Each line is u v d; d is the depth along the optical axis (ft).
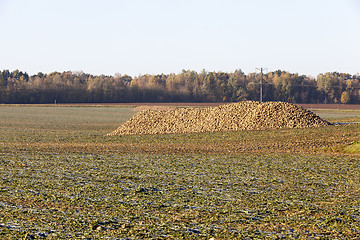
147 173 70.49
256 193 56.85
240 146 110.52
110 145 114.42
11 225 41.45
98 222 42.75
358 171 73.05
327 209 48.34
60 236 38.47
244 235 39.06
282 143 113.39
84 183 61.72
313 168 76.28
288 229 40.93
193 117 155.12
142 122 156.66
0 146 108.78
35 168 73.67
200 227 41.55
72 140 128.26
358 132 123.44
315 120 145.48
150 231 40.16
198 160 85.61
